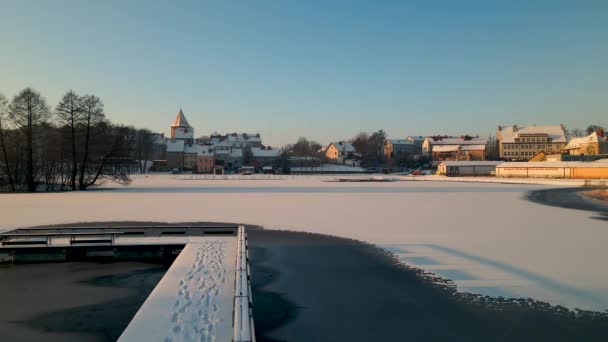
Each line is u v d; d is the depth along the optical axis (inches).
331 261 735.1
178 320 419.5
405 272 665.6
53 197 1902.1
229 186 2849.4
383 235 970.7
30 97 2272.4
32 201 1701.5
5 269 744.3
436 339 427.5
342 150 7455.7
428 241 901.8
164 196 1975.9
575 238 931.3
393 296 555.5
